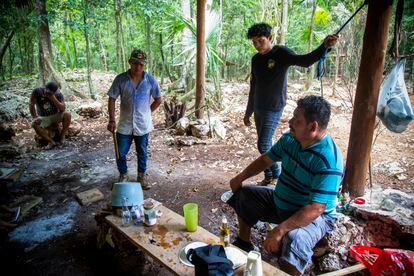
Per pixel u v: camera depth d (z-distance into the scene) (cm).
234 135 570
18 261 273
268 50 330
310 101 198
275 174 373
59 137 575
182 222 234
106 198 378
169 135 589
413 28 776
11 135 565
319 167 202
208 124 562
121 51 938
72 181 424
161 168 457
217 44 682
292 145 221
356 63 479
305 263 201
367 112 283
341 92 863
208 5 639
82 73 1251
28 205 356
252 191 249
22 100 761
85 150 538
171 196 377
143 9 764
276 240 199
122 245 257
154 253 198
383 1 255
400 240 268
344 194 297
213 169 449
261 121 352
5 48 961
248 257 171
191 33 694
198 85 560
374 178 390
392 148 491
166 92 843
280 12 786
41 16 764
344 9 752
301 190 217
